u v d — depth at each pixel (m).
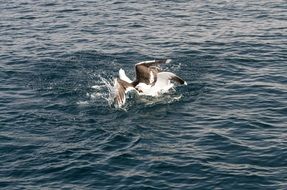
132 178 21.44
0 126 26.56
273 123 25.97
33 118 27.41
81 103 29.16
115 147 24.08
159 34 42.31
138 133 25.41
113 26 45.25
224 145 23.84
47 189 20.95
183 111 27.75
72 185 21.19
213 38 40.69
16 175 22.08
